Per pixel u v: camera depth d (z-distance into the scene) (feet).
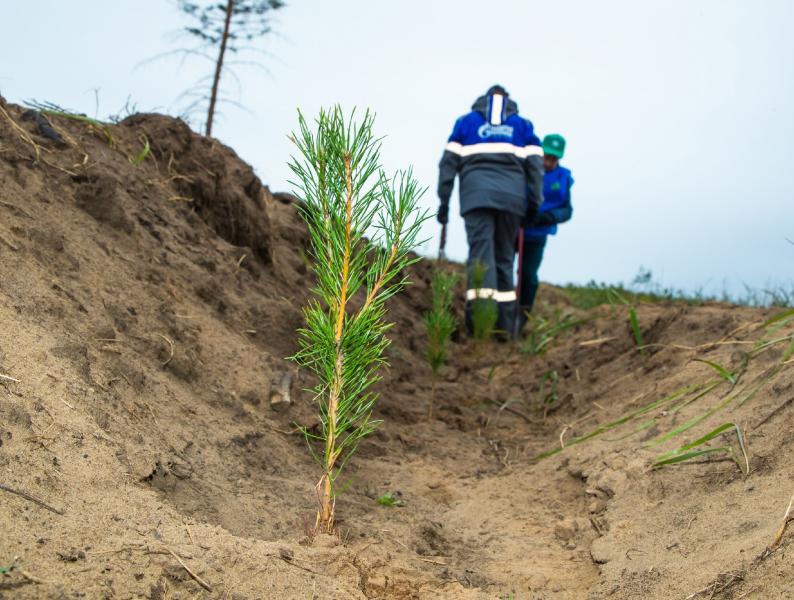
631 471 10.55
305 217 8.18
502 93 25.22
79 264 10.96
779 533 7.13
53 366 8.20
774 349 11.96
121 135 15.51
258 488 9.27
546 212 28.37
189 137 16.56
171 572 6.00
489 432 15.81
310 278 18.85
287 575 6.69
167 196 15.16
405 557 8.73
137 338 10.52
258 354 12.70
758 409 10.33
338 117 7.88
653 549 8.38
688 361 14.67
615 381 16.53
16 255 9.84
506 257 25.91
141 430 8.64
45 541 5.76
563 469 12.46
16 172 11.75
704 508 8.81
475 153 24.72
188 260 13.85
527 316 28.78
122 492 7.00
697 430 10.78
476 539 9.90
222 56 30.35
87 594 5.36
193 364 11.07
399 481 11.84
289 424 11.60
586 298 33.60
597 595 7.75
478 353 22.35
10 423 7.02
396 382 18.02
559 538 9.86
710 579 7.11
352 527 9.31
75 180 12.95
